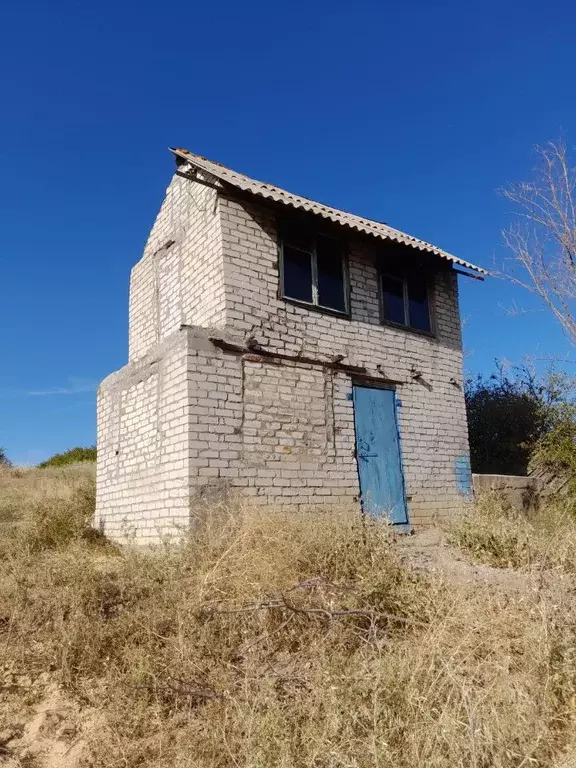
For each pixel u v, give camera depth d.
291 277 8.96
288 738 3.16
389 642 4.23
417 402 10.20
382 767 2.95
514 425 14.45
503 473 14.17
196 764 3.31
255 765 3.02
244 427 7.80
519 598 4.69
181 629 4.44
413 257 10.73
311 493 8.28
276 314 8.56
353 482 8.84
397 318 10.38
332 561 5.55
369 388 9.56
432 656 3.81
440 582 4.91
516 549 6.91
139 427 8.59
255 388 8.05
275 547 5.64
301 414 8.47
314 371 8.80
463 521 8.21
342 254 9.77
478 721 3.14
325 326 9.13
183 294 9.19
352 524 6.30
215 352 7.77
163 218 10.09
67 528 8.60
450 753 3.02
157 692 3.94
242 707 3.54
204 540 6.26
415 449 9.94
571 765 3.10
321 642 4.27
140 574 5.49
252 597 4.93
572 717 3.54
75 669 4.34
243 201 8.64
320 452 8.55
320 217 9.04
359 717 3.28
